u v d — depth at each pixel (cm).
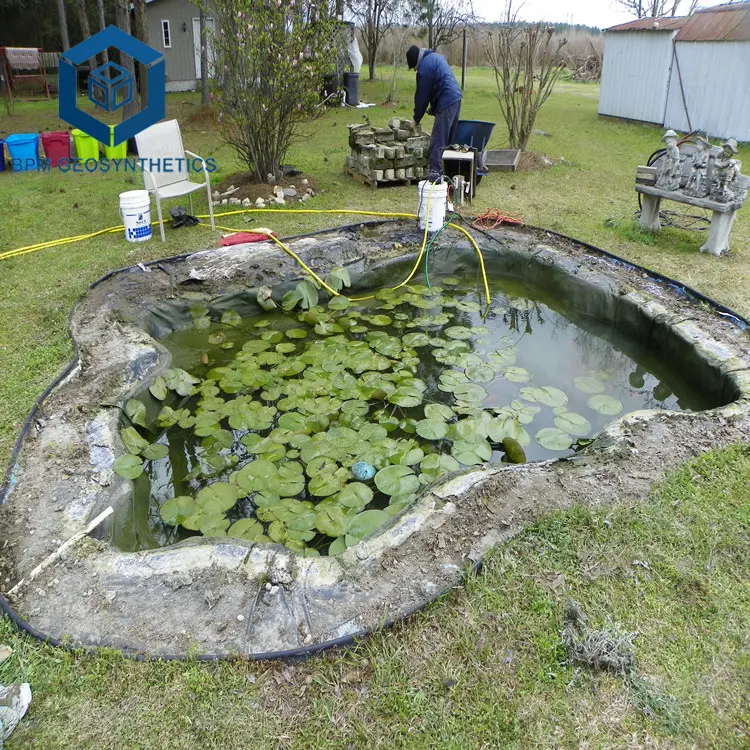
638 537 220
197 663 179
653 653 182
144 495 280
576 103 1361
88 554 214
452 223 547
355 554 214
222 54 600
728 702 169
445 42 1479
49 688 174
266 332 425
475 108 1216
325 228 540
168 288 433
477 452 297
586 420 326
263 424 323
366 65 1978
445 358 388
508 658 180
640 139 945
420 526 224
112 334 368
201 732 164
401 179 671
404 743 160
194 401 350
